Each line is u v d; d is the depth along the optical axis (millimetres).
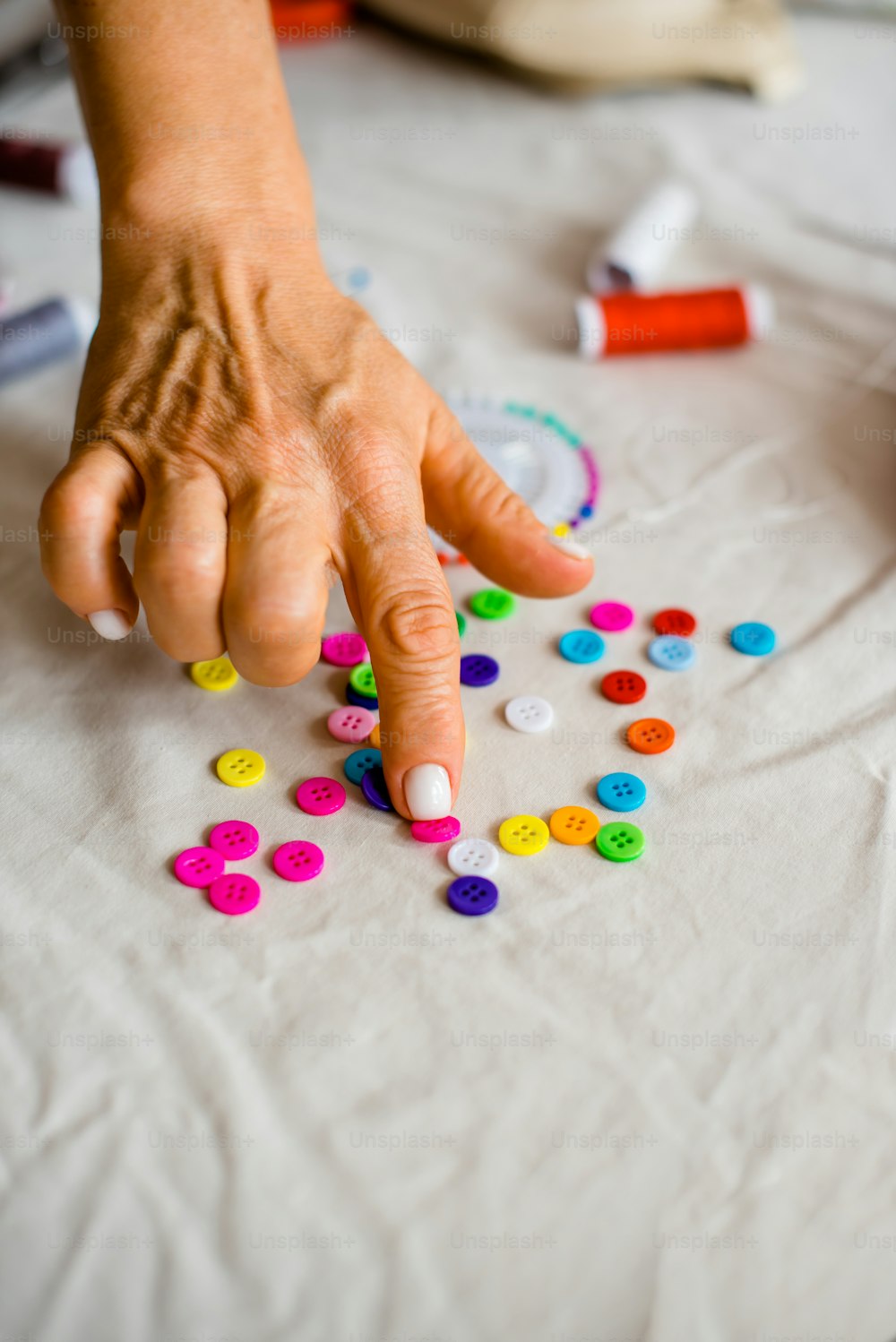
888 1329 354
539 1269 360
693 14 715
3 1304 357
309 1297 357
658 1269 359
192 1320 355
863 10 829
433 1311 356
